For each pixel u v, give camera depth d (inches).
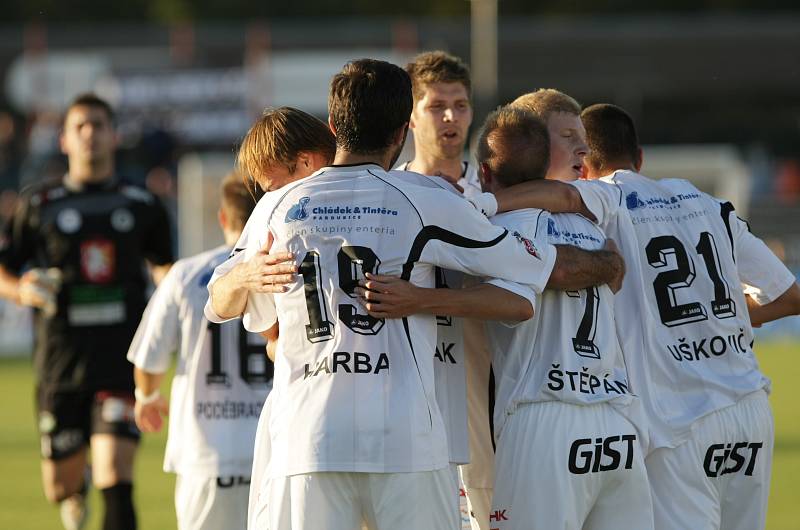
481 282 615.5
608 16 5738.2
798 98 4480.8
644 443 640.4
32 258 1076.5
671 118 4566.9
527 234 619.8
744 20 5472.4
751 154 4416.8
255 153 636.7
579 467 609.0
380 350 570.6
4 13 5733.3
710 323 679.1
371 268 573.6
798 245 3351.4
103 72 4003.4
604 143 721.0
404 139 606.9
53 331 1034.7
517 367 623.5
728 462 676.1
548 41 4200.3
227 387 791.7
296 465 564.4
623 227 677.3
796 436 1625.2
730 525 690.2
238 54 3978.8
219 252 809.5
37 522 1141.7
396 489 561.3
